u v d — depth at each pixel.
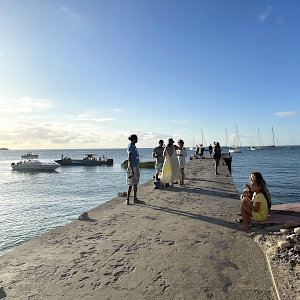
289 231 4.54
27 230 16.27
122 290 2.96
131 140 7.46
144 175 50.81
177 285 3.04
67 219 18.77
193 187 10.15
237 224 5.39
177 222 5.57
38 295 2.87
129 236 4.74
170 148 10.06
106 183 39.66
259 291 2.89
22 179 47.34
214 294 2.85
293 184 35.34
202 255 3.87
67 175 53.78
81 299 2.79
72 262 3.70
